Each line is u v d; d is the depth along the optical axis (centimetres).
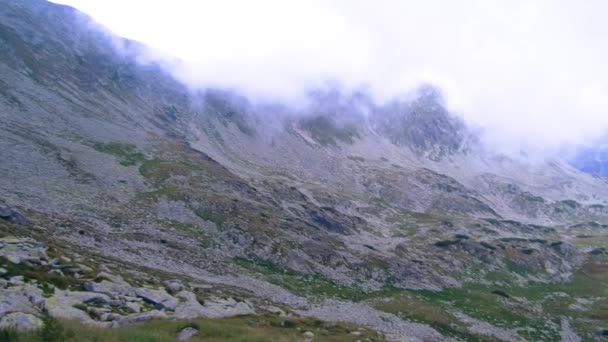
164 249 9431
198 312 5006
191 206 13050
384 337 6128
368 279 11931
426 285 12631
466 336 9269
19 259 4569
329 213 19225
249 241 11894
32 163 12025
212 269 9256
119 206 11519
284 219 14488
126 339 3028
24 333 2503
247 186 17400
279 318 5838
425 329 9131
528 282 15150
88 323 3384
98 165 14038
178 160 17788
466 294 12544
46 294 3944
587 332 10662
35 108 16825
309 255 12206
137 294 4953
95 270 5388
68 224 8631
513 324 10538
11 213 7144
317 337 4959
